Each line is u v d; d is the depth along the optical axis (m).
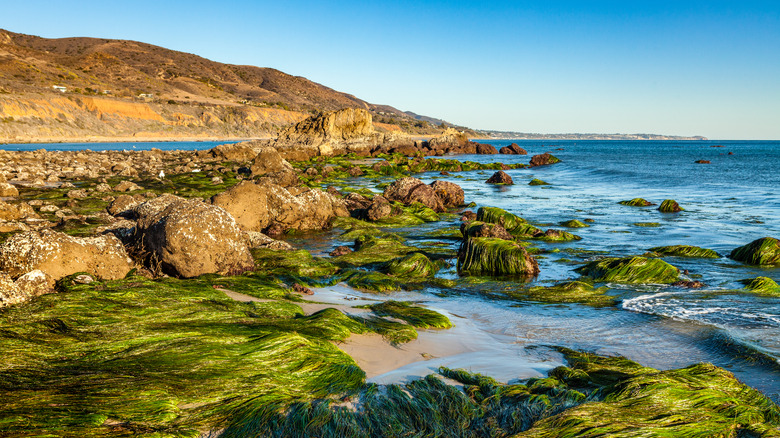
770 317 8.51
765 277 10.72
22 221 15.97
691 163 62.47
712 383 5.51
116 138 125.44
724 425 4.67
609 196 30.06
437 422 4.73
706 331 7.77
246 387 5.25
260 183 18.30
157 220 11.30
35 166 38.62
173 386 5.09
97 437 4.08
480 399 5.31
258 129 176.25
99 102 136.50
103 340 6.21
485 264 12.70
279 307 8.52
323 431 4.50
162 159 57.03
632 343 7.46
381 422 4.71
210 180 33.91
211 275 10.64
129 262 10.59
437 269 12.79
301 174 42.53
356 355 6.75
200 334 6.57
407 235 17.97
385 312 8.80
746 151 110.25
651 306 9.32
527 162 67.75
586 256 14.24
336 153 71.00
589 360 6.58
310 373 5.71
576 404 5.07
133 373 5.30
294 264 12.32
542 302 9.92
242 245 11.62
